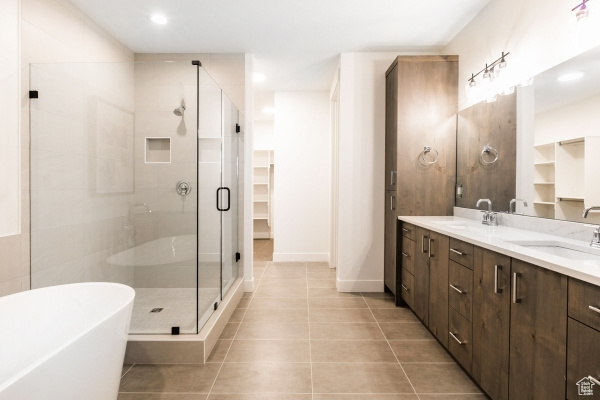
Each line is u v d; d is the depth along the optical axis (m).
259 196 7.04
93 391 1.23
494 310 1.42
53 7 2.23
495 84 2.39
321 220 4.77
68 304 1.63
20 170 1.97
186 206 2.56
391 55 3.29
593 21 1.58
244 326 2.47
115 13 2.56
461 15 2.63
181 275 2.58
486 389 1.49
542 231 1.88
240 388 1.68
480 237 1.64
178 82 2.56
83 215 2.46
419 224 2.38
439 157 2.95
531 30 2.02
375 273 3.35
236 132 3.26
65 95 2.28
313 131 4.72
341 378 1.77
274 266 4.44
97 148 2.55
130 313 1.49
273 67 3.70
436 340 2.24
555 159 1.79
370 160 3.32
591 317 0.90
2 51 1.84
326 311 2.79
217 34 2.91
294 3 2.43
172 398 1.60
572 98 1.67
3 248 1.87
